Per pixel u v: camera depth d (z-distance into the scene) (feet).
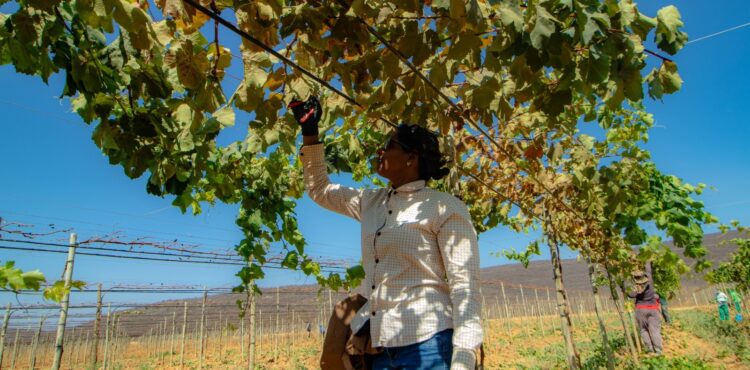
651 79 5.67
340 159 12.37
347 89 6.30
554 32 4.37
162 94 5.85
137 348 73.72
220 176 11.37
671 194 17.31
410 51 5.45
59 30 4.73
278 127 8.20
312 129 6.12
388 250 4.77
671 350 33.06
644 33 5.00
